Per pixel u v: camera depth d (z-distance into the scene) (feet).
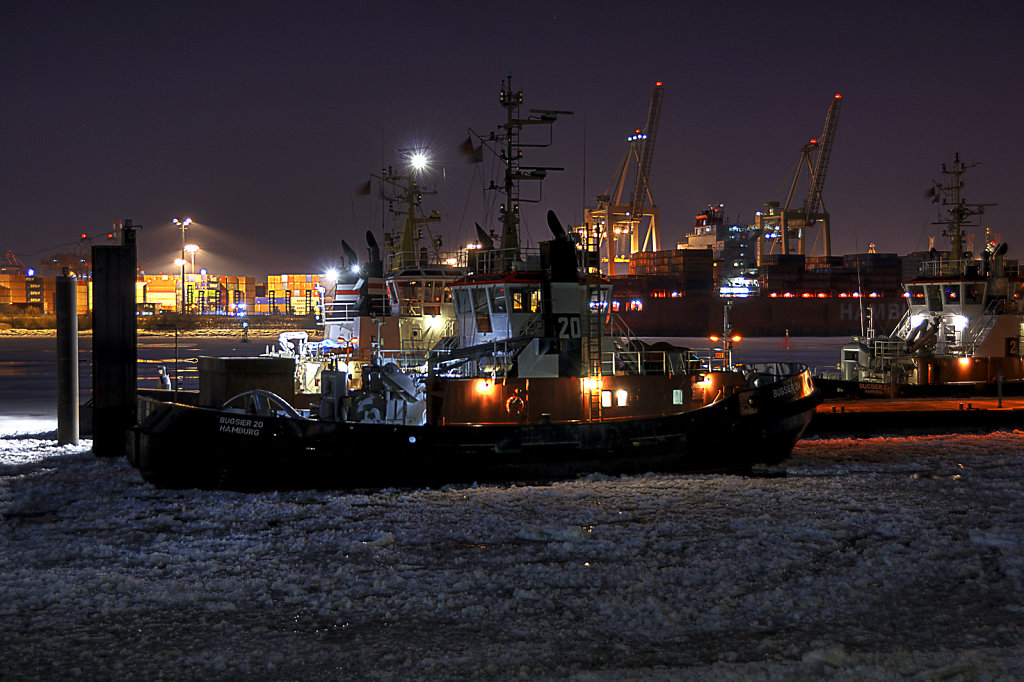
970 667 26.40
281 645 30.30
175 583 37.06
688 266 526.57
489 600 35.04
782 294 510.58
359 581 38.04
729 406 62.95
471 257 75.66
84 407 84.94
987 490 56.65
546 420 60.44
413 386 62.95
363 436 57.88
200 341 391.45
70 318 77.87
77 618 33.06
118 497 56.49
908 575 37.86
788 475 63.16
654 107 618.03
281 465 57.72
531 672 27.61
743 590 36.09
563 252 65.98
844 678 26.07
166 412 60.39
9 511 53.01
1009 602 34.17
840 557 41.29
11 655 29.27
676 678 26.30
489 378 61.98
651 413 65.98
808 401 66.74
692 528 47.34
